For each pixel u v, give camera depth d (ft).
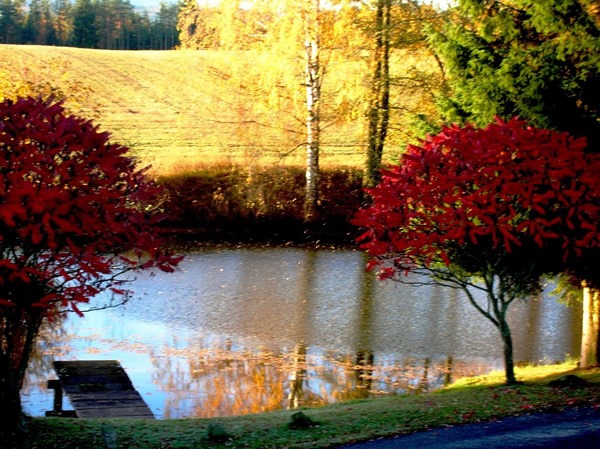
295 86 107.24
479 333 63.98
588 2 42.80
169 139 136.26
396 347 59.62
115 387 44.32
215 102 115.14
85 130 27.07
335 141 140.97
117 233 27.78
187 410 43.70
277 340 61.05
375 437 28.02
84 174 25.86
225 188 111.34
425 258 36.70
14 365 36.22
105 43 327.88
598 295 42.57
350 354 57.52
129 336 61.41
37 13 298.76
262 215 109.81
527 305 74.02
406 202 34.19
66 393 42.78
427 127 50.31
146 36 334.03
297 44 104.22
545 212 34.88
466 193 34.24
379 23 97.71
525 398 33.09
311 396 47.11
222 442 28.07
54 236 26.25
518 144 33.58
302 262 92.07
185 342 59.93
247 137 112.16
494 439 26.96
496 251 37.19
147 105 163.84
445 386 45.78
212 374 51.67
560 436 27.02
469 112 47.34
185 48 113.80
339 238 107.24
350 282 82.02
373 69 100.58
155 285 79.41
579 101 43.04
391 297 76.02
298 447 26.89
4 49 201.26
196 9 112.88
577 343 61.26
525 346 60.39
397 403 34.91
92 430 29.84
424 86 94.94
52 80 94.07
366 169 107.86
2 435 27.12
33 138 26.18
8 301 24.93
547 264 38.06
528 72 41.86
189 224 108.27
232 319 67.10
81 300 26.61
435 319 68.03
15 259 26.61
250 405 44.93
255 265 90.07
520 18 45.62
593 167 33.35
